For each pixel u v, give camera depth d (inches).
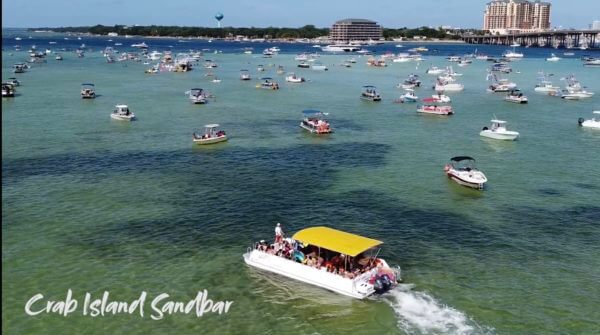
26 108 4901.6
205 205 2373.3
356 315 1530.5
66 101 5369.1
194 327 1466.5
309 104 5423.2
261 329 1461.6
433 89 6820.9
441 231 2108.8
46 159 3110.2
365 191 2583.7
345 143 3631.9
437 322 1492.4
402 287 1672.0
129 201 2413.9
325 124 3964.1
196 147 3469.5
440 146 3572.8
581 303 1592.0
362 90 6653.5
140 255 1881.2
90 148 3390.7
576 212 2332.7
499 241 2018.9
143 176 2802.7
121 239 2009.1
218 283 1700.3
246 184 2677.2
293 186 2652.6
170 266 1804.9
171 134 3855.8
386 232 2094.0
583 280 1728.6
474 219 2239.2
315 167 3006.9
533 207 2391.7
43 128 4005.9
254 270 1785.2
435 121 4525.1
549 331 1451.8
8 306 1549.0
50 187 2600.9
